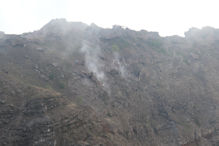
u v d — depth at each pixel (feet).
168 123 245.24
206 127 245.45
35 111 170.19
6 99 176.96
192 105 271.90
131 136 203.31
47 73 237.86
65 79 237.66
